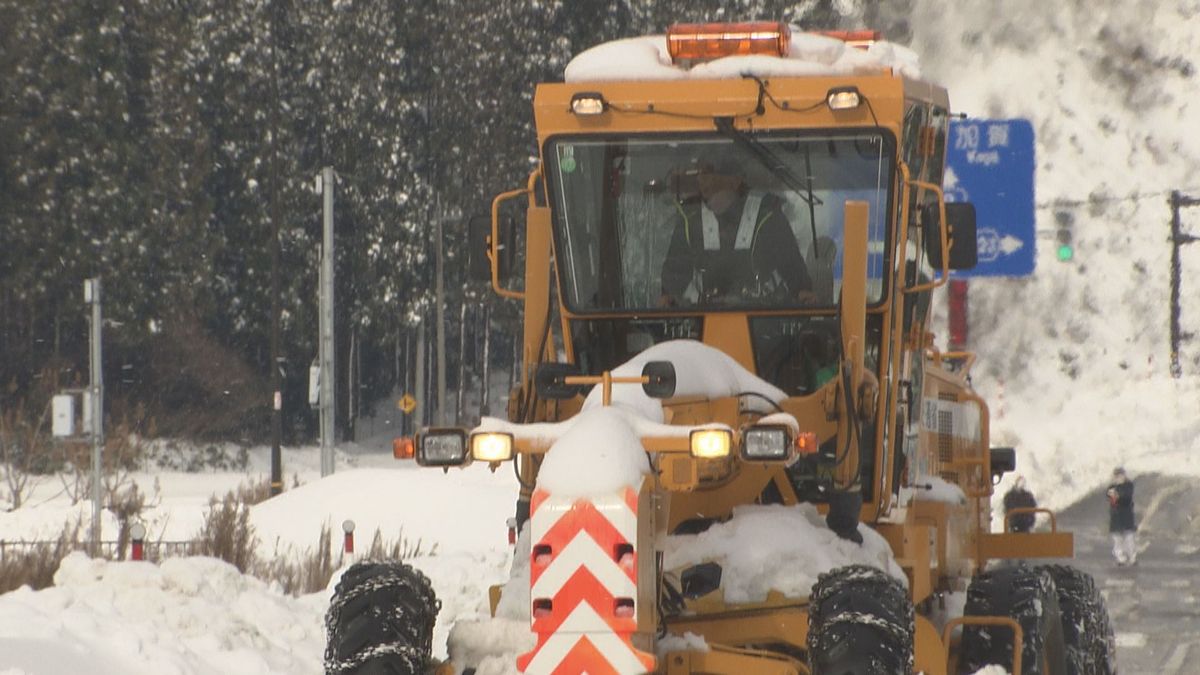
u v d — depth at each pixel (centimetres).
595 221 3575
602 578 2581
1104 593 10175
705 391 3178
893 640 2684
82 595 4806
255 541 8225
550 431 2892
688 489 2847
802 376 3509
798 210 3497
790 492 3356
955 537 4188
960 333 10038
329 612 2912
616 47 3628
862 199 3466
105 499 10812
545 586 2597
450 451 2897
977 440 4834
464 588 6788
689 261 3547
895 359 3509
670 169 3547
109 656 4125
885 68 3691
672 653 2814
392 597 2886
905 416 3691
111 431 13912
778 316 3522
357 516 11388
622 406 2898
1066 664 4125
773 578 3003
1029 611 3653
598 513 2591
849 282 3269
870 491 3444
